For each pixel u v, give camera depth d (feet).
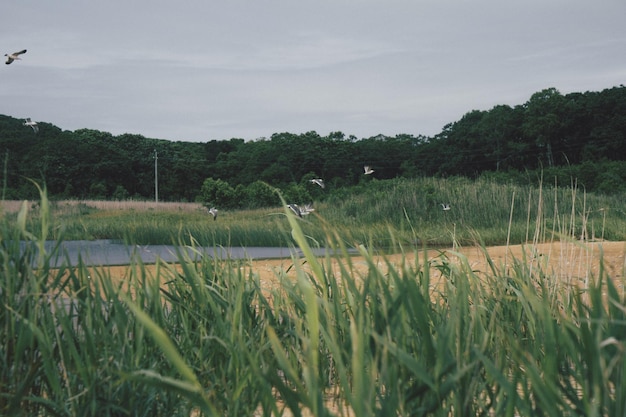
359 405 5.04
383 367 5.56
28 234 8.45
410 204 71.46
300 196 126.31
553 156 247.70
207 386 8.77
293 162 249.14
